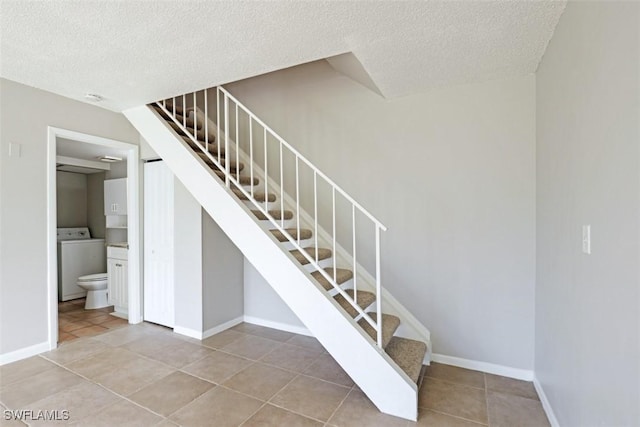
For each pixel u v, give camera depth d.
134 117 2.91
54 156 2.94
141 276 3.70
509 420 1.97
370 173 2.94
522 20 1.70
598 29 1.27
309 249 2.96
